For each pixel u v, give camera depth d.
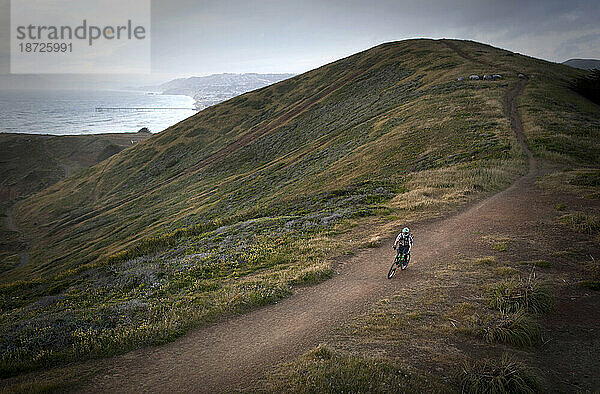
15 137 188.25
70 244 60.03
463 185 24.47
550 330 9.56
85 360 9.51
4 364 9.30
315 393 7.22
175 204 59.22
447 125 38.38
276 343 9.59
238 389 7.69
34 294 24.58
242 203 42.44
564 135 31.55
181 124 109.31
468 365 7.88
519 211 19.39
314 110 81.50
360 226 20.19
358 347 9.00
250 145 76.88
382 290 12.46
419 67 78.19
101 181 95.25
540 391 7.32
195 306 12.36
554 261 13.66
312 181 37.53
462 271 13.34
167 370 8.73
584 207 18.81
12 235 76.94
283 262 16.62
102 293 18.22
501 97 45.78
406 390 7.21
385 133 43.41
